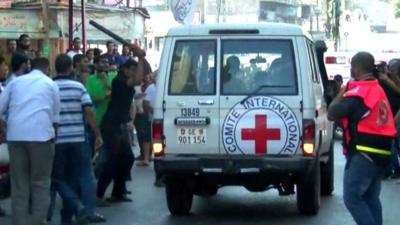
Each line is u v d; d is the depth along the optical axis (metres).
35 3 23.48
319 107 12.95
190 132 12.26
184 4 22.16
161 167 12.26
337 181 17.06
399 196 15.23
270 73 12.22
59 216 12.92
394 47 54.69
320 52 14.64
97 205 13.84
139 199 14.63
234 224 12.38
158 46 46.53
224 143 12.18
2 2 24.52
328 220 12.60
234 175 12.25
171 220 12.72
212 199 14.90
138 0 41.81
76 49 21.66
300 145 12.05
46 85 11.22
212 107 12.21
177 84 12.35
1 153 12.56
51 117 11.24
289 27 12.28
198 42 12.40
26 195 11.33
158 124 12.34
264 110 12.12
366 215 9.74
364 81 9.76
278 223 12.41
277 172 12.04
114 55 22.84
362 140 9.68
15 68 12.29
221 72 12.29
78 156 11.87
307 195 12.76
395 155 17.48
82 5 23.14
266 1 60.44
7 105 11.26
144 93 19.17
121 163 13.96
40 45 24.12
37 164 11.20
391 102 17.52
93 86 13.63
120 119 13.67
